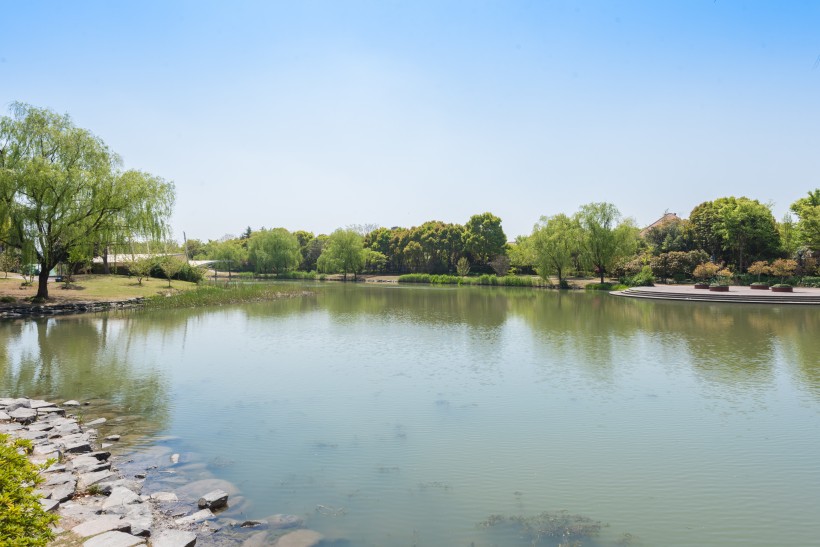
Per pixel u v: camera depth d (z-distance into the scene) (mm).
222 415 10664
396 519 6527
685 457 8602
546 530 6301
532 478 7797
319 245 99188
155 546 5520
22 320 25125
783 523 6508
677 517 6641
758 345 18953
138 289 38844
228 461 8273
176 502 6762
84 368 15008
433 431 9812
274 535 6059
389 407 11312
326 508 6781
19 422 9633
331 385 13203
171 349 18250
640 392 12547
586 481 7695
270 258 84062
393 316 29109
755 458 8562
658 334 21766
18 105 27625
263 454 8602
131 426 9914
